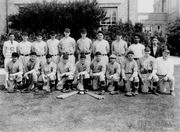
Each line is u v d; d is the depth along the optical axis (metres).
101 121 4.90
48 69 7.99
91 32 14.48
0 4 17.36
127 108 5.82
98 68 7.84
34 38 14.12
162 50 8.29
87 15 14.18
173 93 7.27
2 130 4.45
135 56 8.29
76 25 14.41
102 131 4.38
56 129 4.49
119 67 7.71
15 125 4.70
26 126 4.65
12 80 7.80
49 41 8.73
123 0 17.66
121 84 8.05
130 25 15.86
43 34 14.51
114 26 15.52
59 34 14.25
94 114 5.36
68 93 7.40
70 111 5.59
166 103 6.29
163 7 32.41
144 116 5.21
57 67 8.15
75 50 8.90
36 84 7.79
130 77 7.63
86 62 7.92
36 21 14.73
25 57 8.52
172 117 5.14
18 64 7.93
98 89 8.09
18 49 8.47
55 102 6.42
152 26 29.62
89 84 8.18
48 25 14.77
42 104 6.22
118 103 6.30
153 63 7.54
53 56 8.69
